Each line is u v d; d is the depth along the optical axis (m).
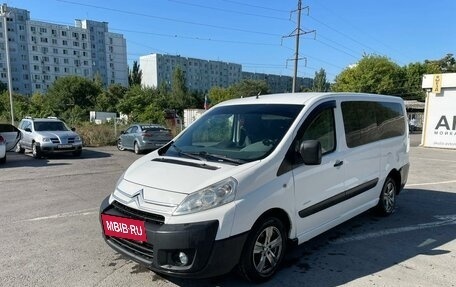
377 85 54.75
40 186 8.35
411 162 13.11
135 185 3.51
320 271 3.81
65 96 63.84
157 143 16.14
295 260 4.09
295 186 3.73
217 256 3.08
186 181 3.31
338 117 4.51
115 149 18.53
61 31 108.44
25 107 41.47
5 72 99.31
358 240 4.72
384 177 5.49
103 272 3.79
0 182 8.87
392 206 5.87
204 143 4.21
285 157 3.67
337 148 4.40
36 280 3.61
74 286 3.49
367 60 56.69
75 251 4.35
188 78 126.75
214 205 3.12
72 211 6.15
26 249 4.42
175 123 29.86
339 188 4.41
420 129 45.16
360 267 3.92
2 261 4.07
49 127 15.55
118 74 122.44
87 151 17.41
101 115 42.88
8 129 14.26
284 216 3.71
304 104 4.16
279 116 4.07
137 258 3.27
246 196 3.26
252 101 4.59
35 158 14.23
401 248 4.46
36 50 104.19
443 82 19.12
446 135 19.36
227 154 3.77
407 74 58.53
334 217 4.41
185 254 3.08
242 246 3.24
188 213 3.09
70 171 10.71
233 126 4.22
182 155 3.96
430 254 4.27
